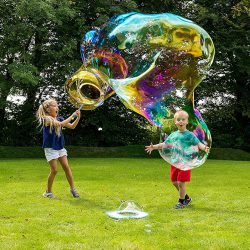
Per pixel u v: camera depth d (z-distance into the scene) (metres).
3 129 14.91
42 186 5.97
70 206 4.62
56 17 12.14
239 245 3.28
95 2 13.73
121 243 3.26
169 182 6.61
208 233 3.60
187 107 5.09
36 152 12.73
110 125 14.88
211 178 7.20
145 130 15.72
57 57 12.98
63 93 15.21
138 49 5.12
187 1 15.55
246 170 8.63
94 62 5.40
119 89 4.99
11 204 4.68
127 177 7.23
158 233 3.59
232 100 16.48
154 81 5.04
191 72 5.09
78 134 15.33
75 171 8.02
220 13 15.54
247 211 4.49
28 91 14.41
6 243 3.27
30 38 13.47
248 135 16.25
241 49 14.58
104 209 4.50
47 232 3.59
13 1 11.86
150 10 14.97
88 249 3.14
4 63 13.05
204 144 4.91
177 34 5.02
